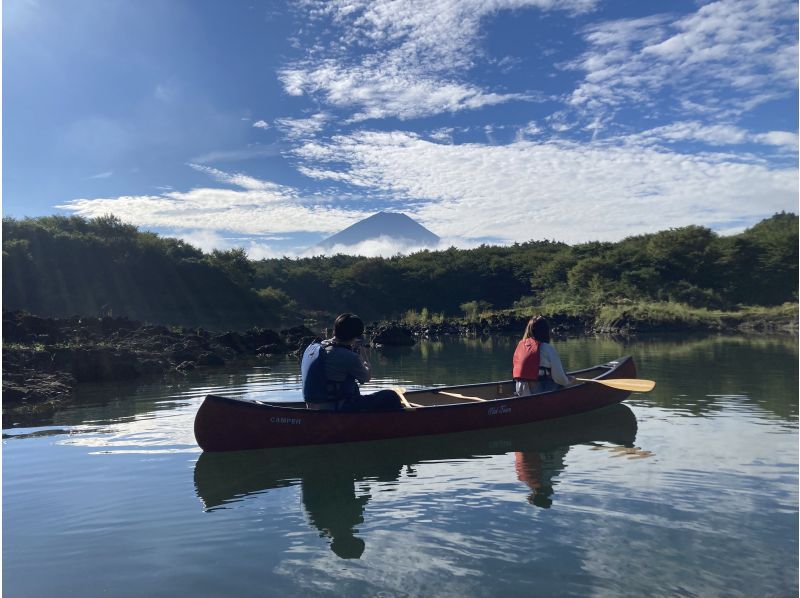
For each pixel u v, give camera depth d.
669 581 2.93
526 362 7.25
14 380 9.78
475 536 3.55
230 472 5.12
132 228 57.56
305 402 6.41
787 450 5.43
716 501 4.07
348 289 68.81
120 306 48.22
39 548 3.49
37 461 5.46
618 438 6.07
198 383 11.18
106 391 10.22
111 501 4.36
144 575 3.11
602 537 3.48
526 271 66.25
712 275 49.66
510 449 5.79
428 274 69.50
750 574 2.98
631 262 52.06
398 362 15.25
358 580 3.02
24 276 44.22
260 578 3.07
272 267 77.12
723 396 8.54
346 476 4.98
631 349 18.39
